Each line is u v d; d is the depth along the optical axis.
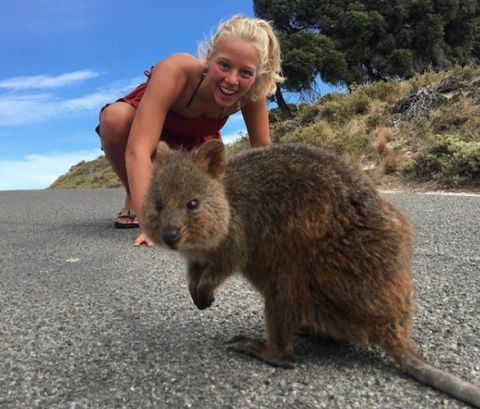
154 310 0.85
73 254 1.32
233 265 0.72
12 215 2.29
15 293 0.96
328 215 0.65
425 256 1.17
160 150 0.77
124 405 0.54
